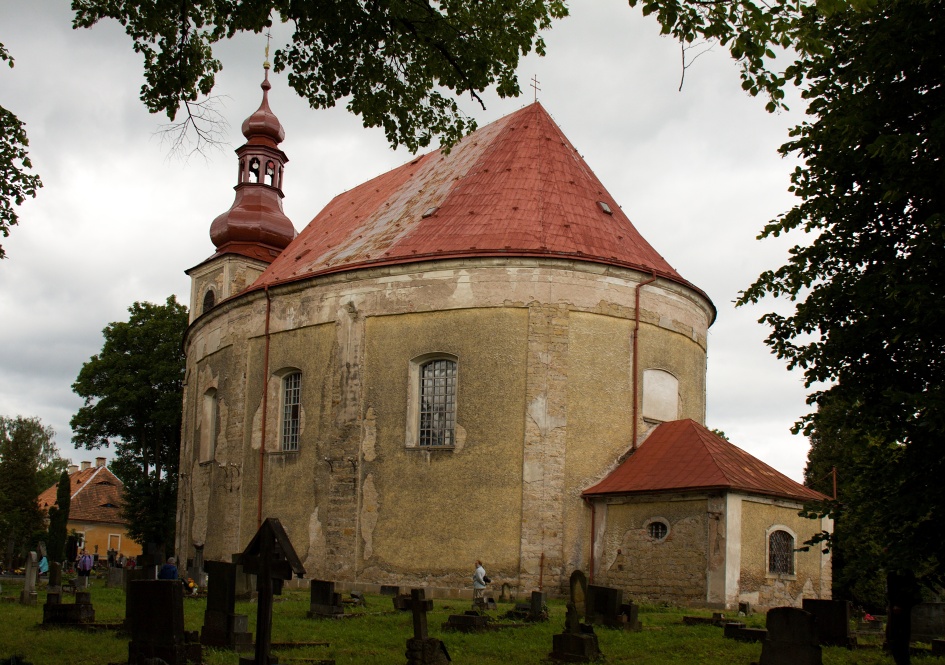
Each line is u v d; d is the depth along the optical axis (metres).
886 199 12.98
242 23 16.95
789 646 14.21
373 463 31.91
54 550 53.38
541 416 30.38
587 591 21.09
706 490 27.48
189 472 42.16
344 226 40.19
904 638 14.07
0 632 18.27
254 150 50.59
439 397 31.80
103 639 17.16
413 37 18.00
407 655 14.97
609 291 31.92
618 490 29.42
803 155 15.32
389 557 31.00
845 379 14.46
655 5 11.81
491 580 29.50
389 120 18.95
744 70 12.27
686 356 33.84
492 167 35.34
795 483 30.47
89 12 16.98
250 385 36.72
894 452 13.84
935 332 13.19
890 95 13.93
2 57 19.70
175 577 26.31
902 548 13.17
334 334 33.62
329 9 16.77
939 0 13.05
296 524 33.56
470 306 31.41
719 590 26.77
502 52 17.94
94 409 60.22
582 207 33.88
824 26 14.63
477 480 30.36
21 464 64.88
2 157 20.25
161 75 17.45
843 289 14.46
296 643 17.27
